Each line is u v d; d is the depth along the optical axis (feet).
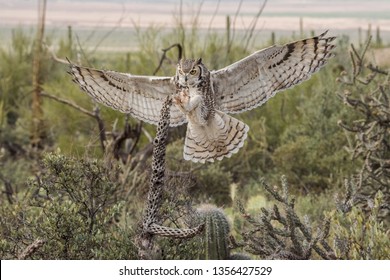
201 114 30.32
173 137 59.21
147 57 71.20
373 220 31.58
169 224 34.86
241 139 30.76
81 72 30.99
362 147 43.83
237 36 79.25
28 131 68.28
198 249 32.24
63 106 65.31
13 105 79.61
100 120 56.85
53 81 73.10
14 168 58.65
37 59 75.25
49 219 32.45
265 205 42.22
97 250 31.42
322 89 57.93
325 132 55.77
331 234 34.88
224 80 30.96
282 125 62.44
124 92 31.22
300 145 54.34
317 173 53.52
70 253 32.37
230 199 50.70
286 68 30.94
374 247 30.53
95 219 33.45
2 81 78.18
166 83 30.86
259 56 30.68
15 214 34.45
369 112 43.68
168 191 34.42
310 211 44.70
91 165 34.06
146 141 59.21
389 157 43.73
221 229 32.01
